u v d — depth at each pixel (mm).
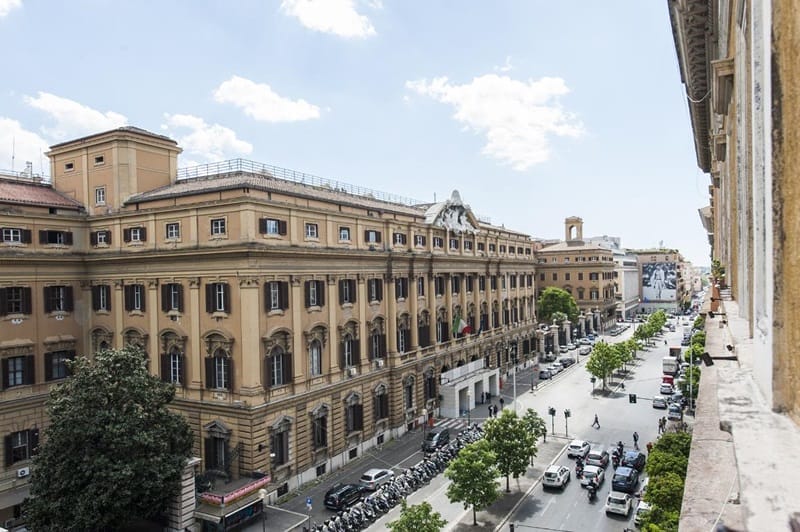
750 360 8227
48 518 33062
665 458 30000
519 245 98688
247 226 42406
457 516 40594
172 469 33938
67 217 50875
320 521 39438
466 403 70188
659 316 132750
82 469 32188
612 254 152875
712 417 8641
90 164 54844
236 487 39500
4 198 48312
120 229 50125
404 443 57281
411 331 63188
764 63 5098
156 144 55844
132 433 33281
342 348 52438
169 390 37281
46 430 33844
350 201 59188
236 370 43406
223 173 54938
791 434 4305
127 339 49812
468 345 75875
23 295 46719
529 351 100625
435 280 68875
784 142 4645
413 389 62656
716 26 18062
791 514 3205
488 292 84125
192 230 45594
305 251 47219
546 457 53031
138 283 49312
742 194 12164
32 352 47094
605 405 71562
